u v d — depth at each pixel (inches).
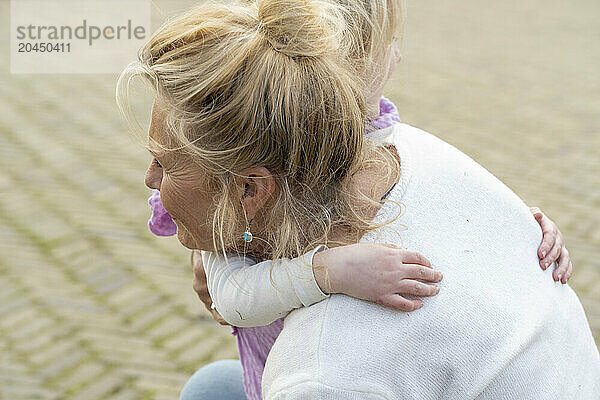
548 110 276.2
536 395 53.1
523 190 213.9
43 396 138.9
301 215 54.2
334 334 52.2
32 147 236.2
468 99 284.8
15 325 157.5
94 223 194.9
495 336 52.9
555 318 56.7
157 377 144.8
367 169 56.9
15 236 187.9
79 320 159.5
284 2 52.2
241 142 51.1
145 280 173.0
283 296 54.2
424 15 410.3
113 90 284.4
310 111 51.0
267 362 55.1
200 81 50.8
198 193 55.1
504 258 56.7
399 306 52.2
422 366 52.2
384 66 62.0
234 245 57.8
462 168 60.0
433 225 56.0
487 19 406.9
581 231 191.5
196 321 160.7
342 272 52.8
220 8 54.2
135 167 226.1
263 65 50.4
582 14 419.8
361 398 50.6
